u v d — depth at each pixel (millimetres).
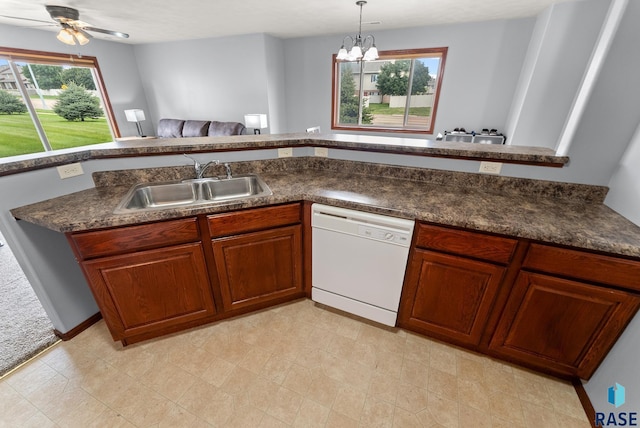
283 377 1417
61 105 5074
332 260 1628
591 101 1298
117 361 1497
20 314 1795
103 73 5176
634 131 1263
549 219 1239
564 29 3129
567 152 1422
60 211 1292
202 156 1808
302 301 1938
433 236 1326
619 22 1154
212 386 1371
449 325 1497
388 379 1409
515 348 1394
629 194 1250
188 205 1378
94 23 3760
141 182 1714
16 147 4645
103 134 5730
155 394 1333
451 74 4289
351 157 1932
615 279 1074
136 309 1471
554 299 1202
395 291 1531
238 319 1782
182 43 5191
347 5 3082
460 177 1677
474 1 2982
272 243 1615
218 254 1513
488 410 1273
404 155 1771
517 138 3691
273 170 1988
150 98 6027
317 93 5273
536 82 3416
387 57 4562
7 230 1308
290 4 3023
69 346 1586
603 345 1188
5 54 3967
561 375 1409
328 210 1502
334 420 1229
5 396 1326
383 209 1372
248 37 4656
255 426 1206
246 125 4898
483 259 1276
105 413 1254
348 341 1629
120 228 1267
